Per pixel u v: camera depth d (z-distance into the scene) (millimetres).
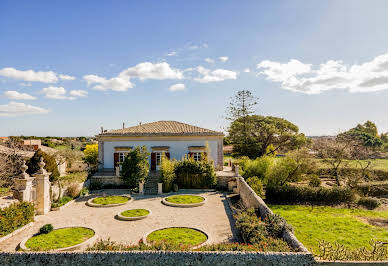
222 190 23578
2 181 20547
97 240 11891
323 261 8320
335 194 22859
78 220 15062
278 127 43125
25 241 11727
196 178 23750
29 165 22203
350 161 29516
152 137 27219
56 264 8391
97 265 8344
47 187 16609
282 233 10883
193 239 11914
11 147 26797
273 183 25625
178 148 27438
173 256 8320
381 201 23859
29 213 14047
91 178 23656
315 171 28859
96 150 32062
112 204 18125
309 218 17875
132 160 22000
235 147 45594
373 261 8469
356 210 20609
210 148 27594
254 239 10227
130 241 11938
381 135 68188
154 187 23234
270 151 42781
